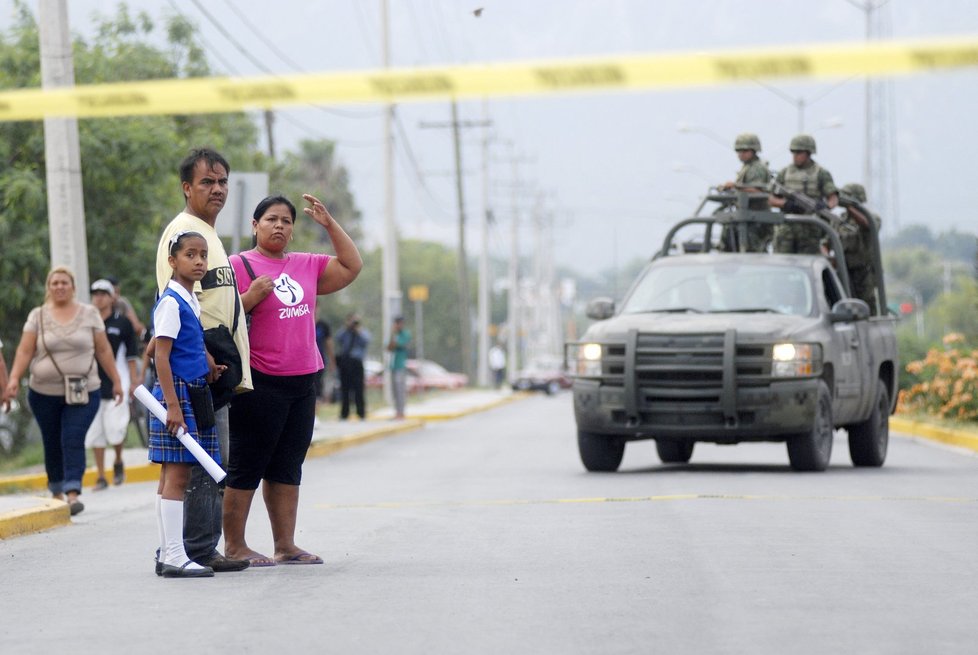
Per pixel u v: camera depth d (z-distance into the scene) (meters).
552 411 101.00
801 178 43.25
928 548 23.28
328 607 18.61
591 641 16.30
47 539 27.67
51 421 32.81
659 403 37.03
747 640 16.27
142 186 61.00
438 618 17.75
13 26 62.38
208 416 21.33
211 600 19.34
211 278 21.50
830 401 37.78
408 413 91.12
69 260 43.69
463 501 32.34
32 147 58.25
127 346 39.66
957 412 60.28
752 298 39.09
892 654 15.49
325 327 69.69
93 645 16.47
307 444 22.67
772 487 33.53
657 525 26.50
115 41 69.44
